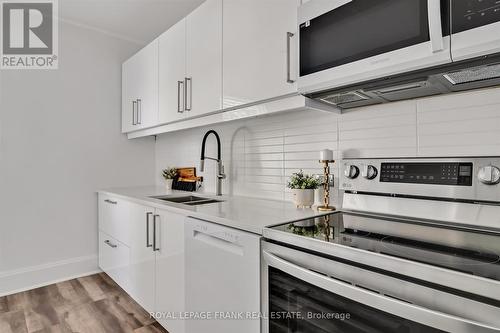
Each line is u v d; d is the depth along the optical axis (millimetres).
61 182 2521
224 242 1243
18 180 2318
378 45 963
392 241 862
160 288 1714
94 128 2703
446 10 818
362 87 1089
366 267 765
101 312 1992
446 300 617
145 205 1878
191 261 1422
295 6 1240
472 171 994
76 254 2598
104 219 2543
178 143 2732
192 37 1858
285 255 964
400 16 914
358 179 1300
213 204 1642
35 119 2396
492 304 560
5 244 2258
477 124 1066
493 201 943
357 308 792
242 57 1486
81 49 2631
